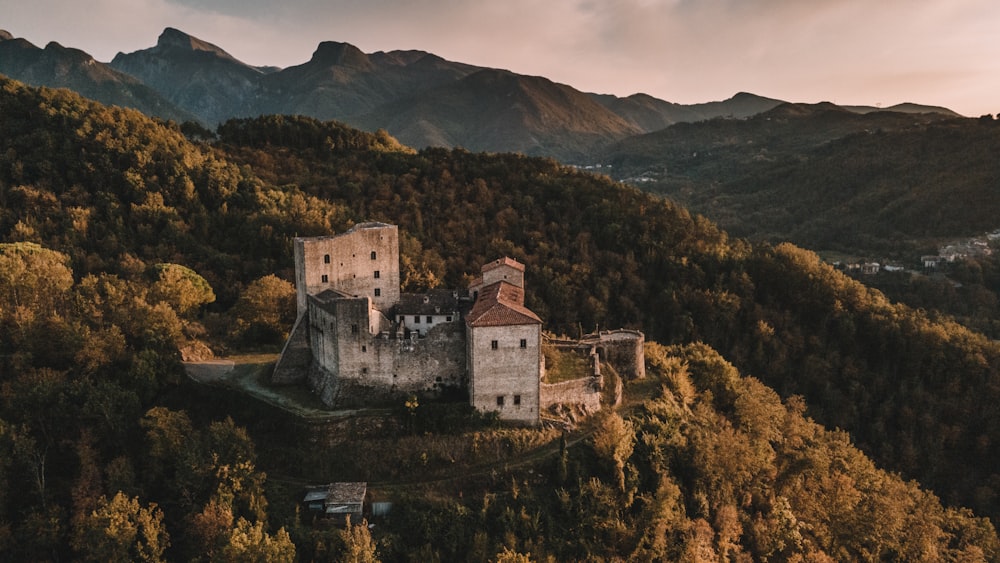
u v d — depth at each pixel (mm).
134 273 133625
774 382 152875
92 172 169375
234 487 71688
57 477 76125
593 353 104688
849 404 142750
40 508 71000
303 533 69875
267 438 84312
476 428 84438
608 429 83562
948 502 126250
